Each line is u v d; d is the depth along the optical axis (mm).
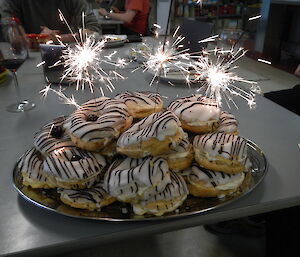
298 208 624
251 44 1887
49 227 365
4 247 339
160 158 384
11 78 932
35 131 604
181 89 834
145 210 367
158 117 399
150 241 897
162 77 864
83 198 373
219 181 392
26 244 343
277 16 1763
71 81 850
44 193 405
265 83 1407
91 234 354
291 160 507
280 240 679
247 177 433
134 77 927
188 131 454
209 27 1178
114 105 450
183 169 414
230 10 2742
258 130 614
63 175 373
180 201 380
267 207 407
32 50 1212
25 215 382
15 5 1569
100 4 2461
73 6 1593
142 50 1116
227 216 391
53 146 414
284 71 1615
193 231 927
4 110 706
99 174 399
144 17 1861
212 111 451
